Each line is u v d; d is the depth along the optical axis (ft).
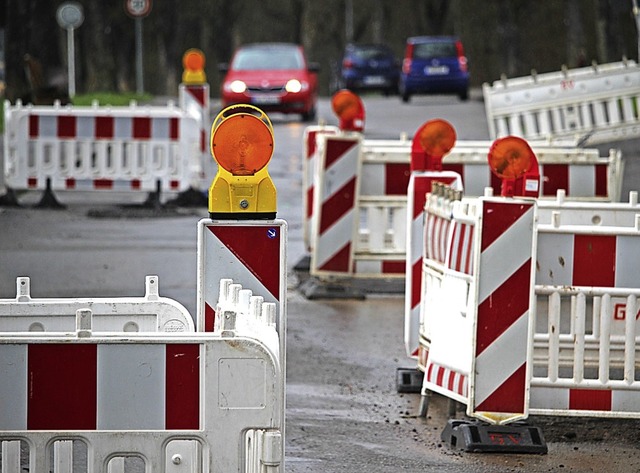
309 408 77.36
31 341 45.75
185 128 168.76
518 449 67.97
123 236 146.20
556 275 70.49
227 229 54.39
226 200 54.24
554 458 67.41
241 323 48.96
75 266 125.49
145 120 168.14
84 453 66.18
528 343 68.80
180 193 171.94
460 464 66.08
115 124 168.04
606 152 234.17
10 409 45.85
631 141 249.14
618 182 117.39
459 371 71.00
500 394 69.05
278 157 238.48
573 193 117.19
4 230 150.00
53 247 137.59
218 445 46.42
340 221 115.24
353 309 110.01
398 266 117.80
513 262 68.28
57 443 54.08
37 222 157.28
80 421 46.16
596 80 190.19
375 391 81.92
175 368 46.24
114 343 45.98
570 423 74.23
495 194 116.47
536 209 68.03
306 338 97.81
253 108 56.34
